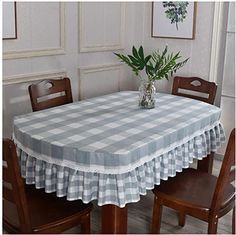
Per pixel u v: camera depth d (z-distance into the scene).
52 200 1.93
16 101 3.05
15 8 2.87
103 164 1.71
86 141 1.84
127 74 4.03
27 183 1.98
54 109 2.42
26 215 1.65
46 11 3.11
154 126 2.08
